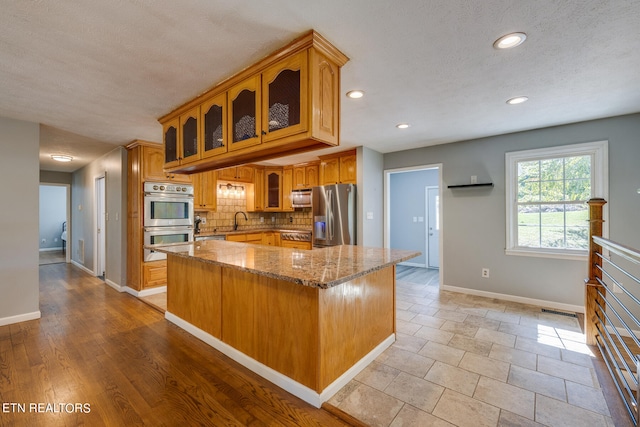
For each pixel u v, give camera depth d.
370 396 1.91
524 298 3.74
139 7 1.46
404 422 1.67
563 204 3.51
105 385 2.02
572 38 1.73
